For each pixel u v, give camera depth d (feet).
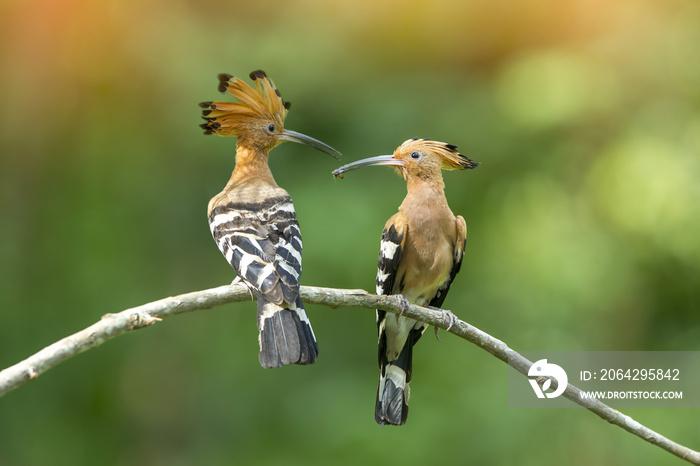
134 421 48.42
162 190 49.57
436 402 43.29
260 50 48.16
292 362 20.51
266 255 22.39
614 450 41.81
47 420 46.50
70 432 46.96
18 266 49.34
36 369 16.92
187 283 48.62
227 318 48.32
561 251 45.50
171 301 19.39
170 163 49.62
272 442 45.50
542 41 50.75
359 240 43.32
